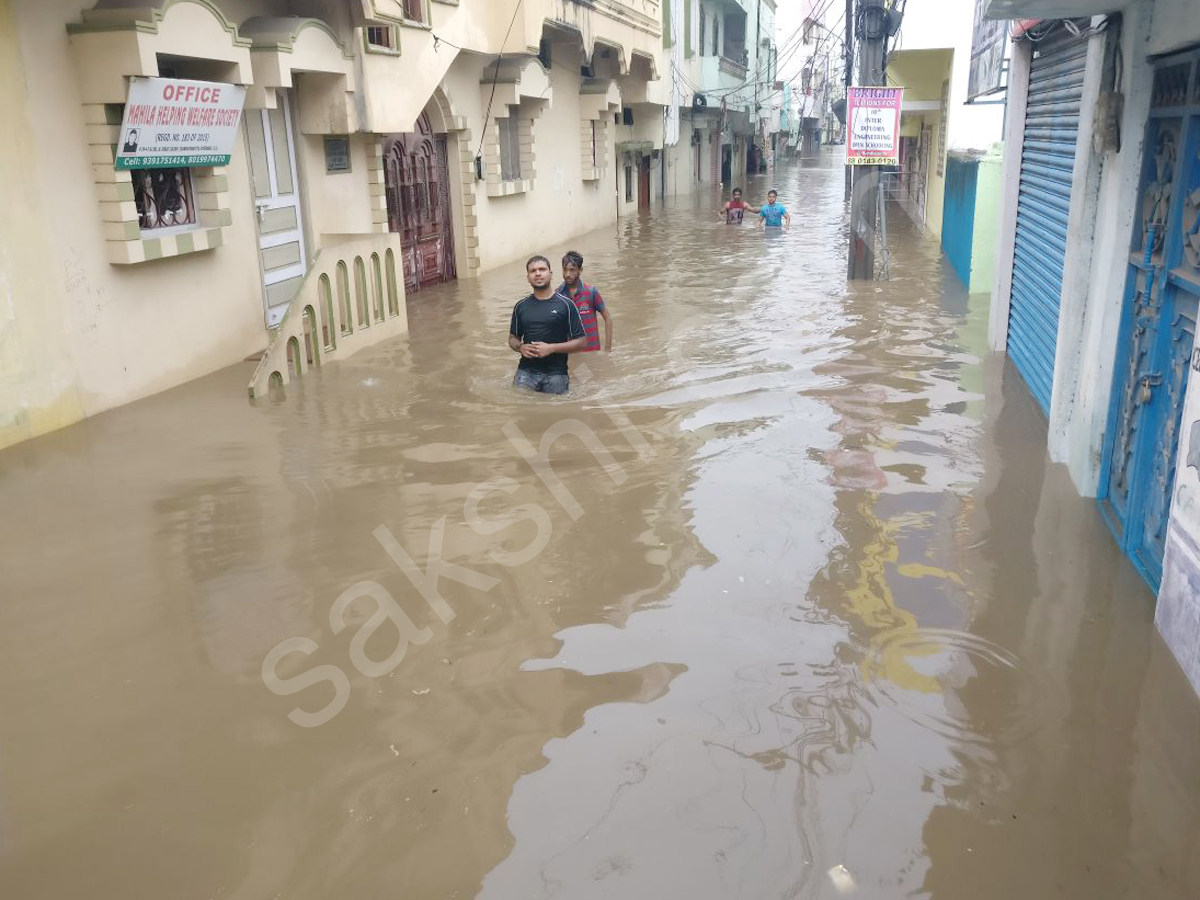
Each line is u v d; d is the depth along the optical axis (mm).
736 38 42750
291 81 10031
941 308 11453
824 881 2742
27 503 5605
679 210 27984
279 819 3023
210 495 5660
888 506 5434
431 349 9508
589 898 2691
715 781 3166
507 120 17109
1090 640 4035
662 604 4332
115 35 7004
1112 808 3039
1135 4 4949
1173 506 3980
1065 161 7086
